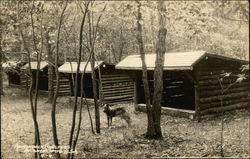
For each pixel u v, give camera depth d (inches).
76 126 680.4
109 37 1430.9
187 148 462.3
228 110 755.4
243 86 794.2
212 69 719.1
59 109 936.9
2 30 445.4
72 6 478.0
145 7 468.1
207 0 425.1
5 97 1277.1
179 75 812.6
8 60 617.9
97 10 416.2
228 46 1242.6
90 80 1133.1
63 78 1245.7
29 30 463.5
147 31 1467.8
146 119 732.0
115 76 1019.9
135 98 843.4
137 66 783.1
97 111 597.0
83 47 1122.7
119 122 705.6
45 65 1241.4
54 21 462.0
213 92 720.3
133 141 516.7
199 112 689.0
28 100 1173.7
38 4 397.1
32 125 710.5
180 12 470.3
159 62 513.3
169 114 757.9
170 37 1652.3
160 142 501.4
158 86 516.7
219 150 444.1
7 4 397.1
